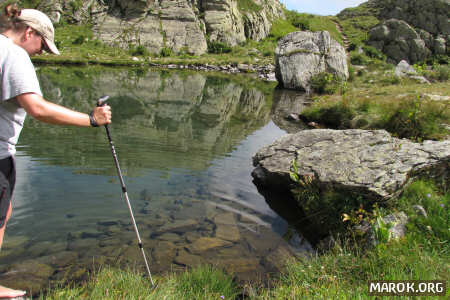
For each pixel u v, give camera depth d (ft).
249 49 172.86
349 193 14.96
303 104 53.98
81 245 12.27
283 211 16.48
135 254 11.98
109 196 16.26
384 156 16.29
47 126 29.48
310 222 15.48
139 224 13.98
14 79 7.09
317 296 9.23
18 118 7.77
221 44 165.89
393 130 29.01
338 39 181.57
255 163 21.50
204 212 15.52
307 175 16.79
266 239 13.74
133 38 154.10
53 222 13.67
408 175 14.69
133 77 82.07
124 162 21.47
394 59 168.25
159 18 160.66
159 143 26.58
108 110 8.43
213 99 55.26
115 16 160.45
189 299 9.45
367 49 163.12
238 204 16.69
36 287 9.98
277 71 81.41
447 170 16.06
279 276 11.34
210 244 12.95
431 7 171.73
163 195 16.90
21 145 23.63
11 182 7.97
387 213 13.87
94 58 123.34
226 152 25.38
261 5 224.74
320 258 12.01
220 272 11.03
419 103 29.71
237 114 42.88
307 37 80.53
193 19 162.61
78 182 17.63
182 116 39.17
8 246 11.94
